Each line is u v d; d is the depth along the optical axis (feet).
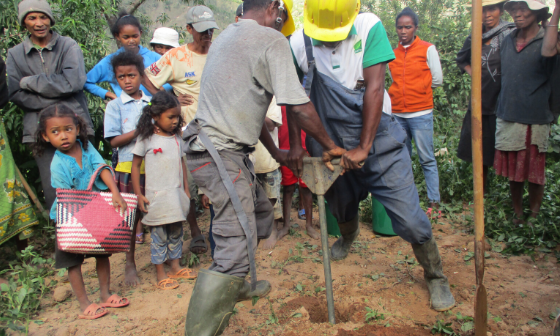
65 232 9.00
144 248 13.61
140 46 14.99
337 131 9.33
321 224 8.77
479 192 7.61
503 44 13.66
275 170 13.14
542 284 10.39
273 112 12.21
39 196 15.74
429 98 15.64
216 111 7.79
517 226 13.57
